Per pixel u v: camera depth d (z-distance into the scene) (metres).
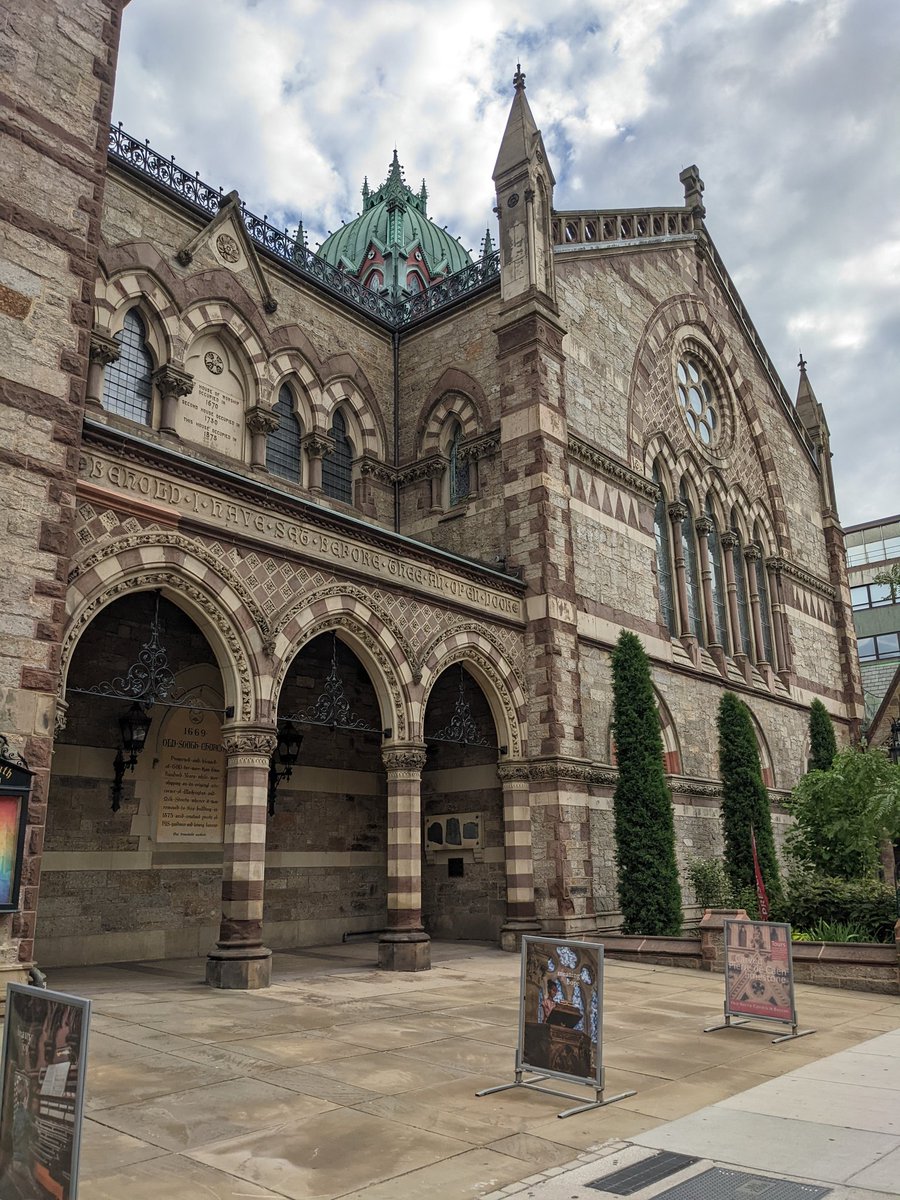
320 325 26.41
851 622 42.59
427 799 25.11
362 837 24.39
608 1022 13.25
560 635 22.91
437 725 25.23
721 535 34.38
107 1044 10.64
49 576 12.38
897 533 65.94
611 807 23.89
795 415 42.78
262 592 16.38
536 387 24.25
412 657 19.45
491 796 23.81
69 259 13.38
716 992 16.23
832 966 17.41
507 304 25.27
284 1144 7.36
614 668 24.20
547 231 26.09
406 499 27.14
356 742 24.70
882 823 24.00
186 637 20.45
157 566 14.69
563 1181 6.62
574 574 24.30
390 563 19.45
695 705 29.12
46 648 12.19
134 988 14.76
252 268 24.28
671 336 33.03
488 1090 9.02
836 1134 7.74
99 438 14.11
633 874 22.28
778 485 39.03
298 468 25.27
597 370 27.83
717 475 34.62
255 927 15.40
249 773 15.73
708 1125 8.03
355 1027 12.12
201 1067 9.71
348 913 23.64
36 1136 5.37
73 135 13.73
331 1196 6.31
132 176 21.72
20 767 11.38
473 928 23.52
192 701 20.33
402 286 47.69
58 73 13.72
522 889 21.36
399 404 28.20
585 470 26.06
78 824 18.14
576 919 21.22
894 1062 10.73
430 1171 6.82
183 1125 7.78
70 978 15.88
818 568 42.00
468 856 23.97
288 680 23.06
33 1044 5.57
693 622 31.69
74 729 18.36
